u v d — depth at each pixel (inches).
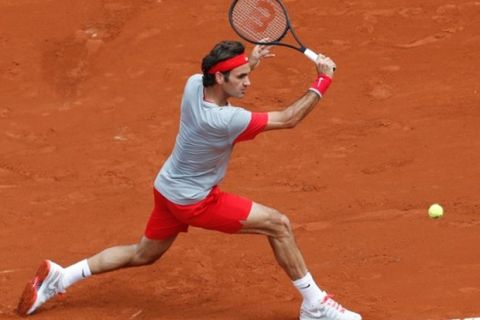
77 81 1894.7
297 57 1925.4
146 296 1227.2
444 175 1518.2
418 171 1537.9
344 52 1936.5
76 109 1806.1
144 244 1145.4
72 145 1685.5
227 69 1027.9
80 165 1619.1
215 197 1080.8
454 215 1393.9
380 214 1414.9
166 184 1085.1
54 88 1875.0
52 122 1765.5
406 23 2018.9
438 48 1929.1
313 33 2005.4
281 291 1223.5
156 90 1852.9
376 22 2026.3
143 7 2123.5
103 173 1590.8
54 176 1588.3
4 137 1718.8
